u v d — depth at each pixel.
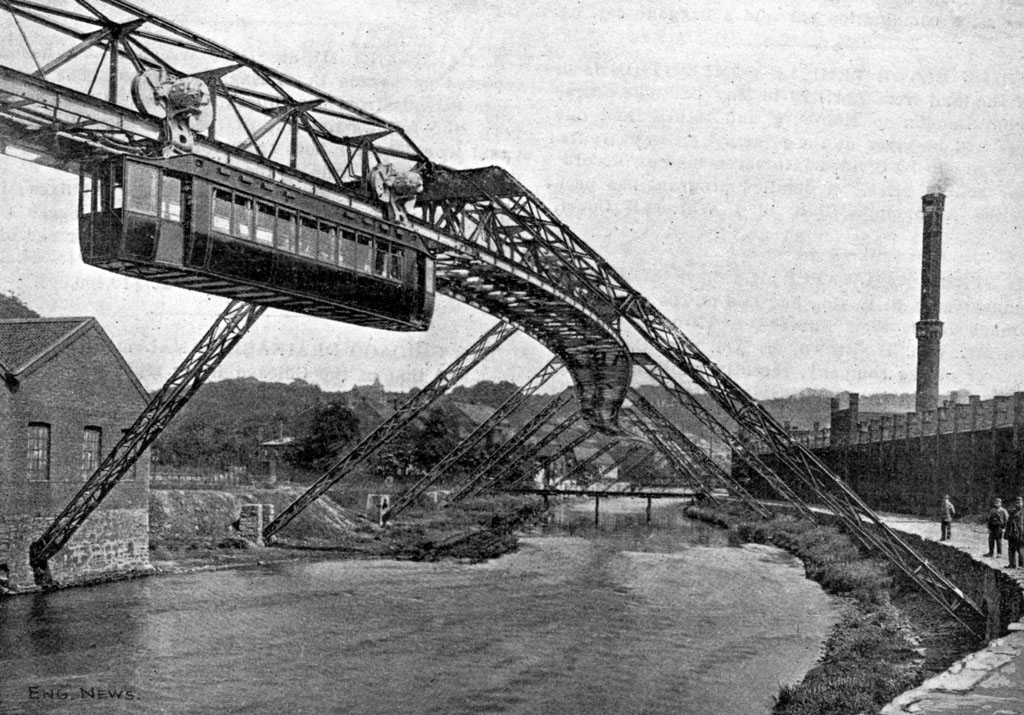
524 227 26.27
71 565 24.55
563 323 32.72
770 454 65.31
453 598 24.66
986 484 32.22
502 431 70.00
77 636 18.61
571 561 34.00
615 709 13.73
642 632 19.91
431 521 45.50
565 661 16.98
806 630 20.12
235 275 13.45
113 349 26.28
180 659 16.91
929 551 24.23
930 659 15.61
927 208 45.59
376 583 27.42
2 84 10.62
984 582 17.86
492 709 13.74
